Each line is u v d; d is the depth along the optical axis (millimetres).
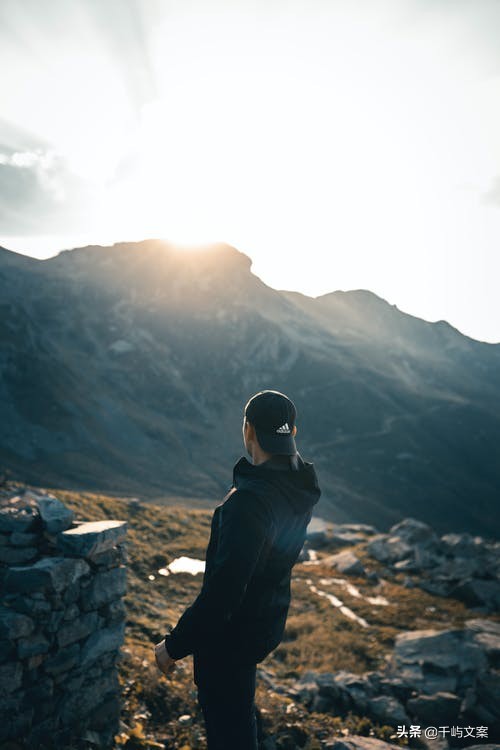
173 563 21641
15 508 5715
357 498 190750
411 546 29891
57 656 5211
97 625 5828
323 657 13930
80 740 5352
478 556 27016
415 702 10469
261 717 7371
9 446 168625
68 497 27875
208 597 2020
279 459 2461
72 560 5410
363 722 9461
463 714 10219
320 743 7031
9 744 4672
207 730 2359
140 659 8328
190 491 174750
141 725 6242
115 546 6172
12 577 5047
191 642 2062
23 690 4863
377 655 14109
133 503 30969
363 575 26609
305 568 27516
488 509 199125
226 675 2295
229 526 2131
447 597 23172
